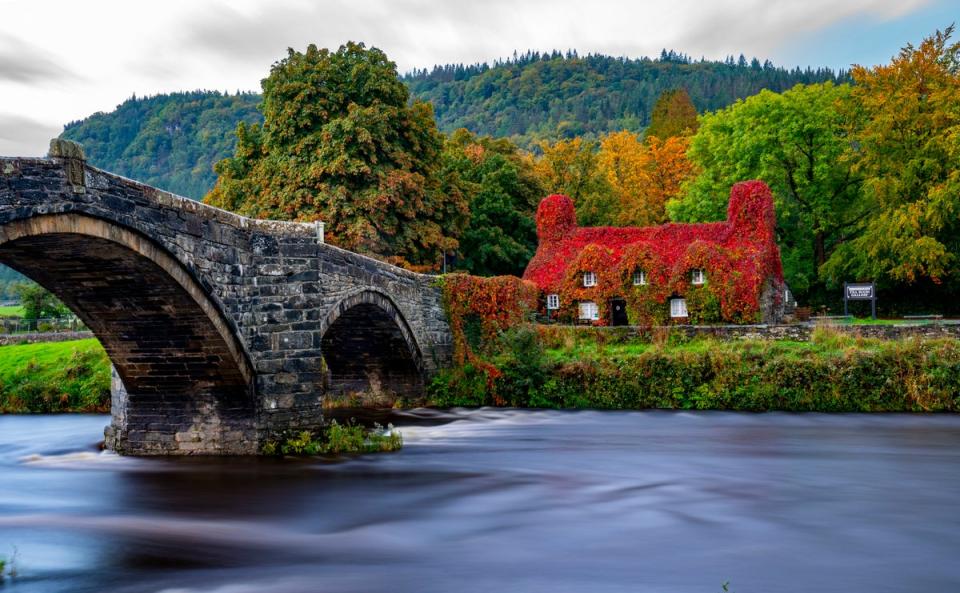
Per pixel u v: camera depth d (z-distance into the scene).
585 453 26.45
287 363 25.31
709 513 18.48
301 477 22.61
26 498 20.59
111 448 26.67
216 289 22.98
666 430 30.95
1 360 44.94
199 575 14.80
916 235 49.00
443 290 40.84
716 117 62.59
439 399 38.59
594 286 52.22
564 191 69.31
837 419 32.78
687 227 52.91
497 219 62.38
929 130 50.09
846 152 56.09
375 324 35.44
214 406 25.16
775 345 37.62
